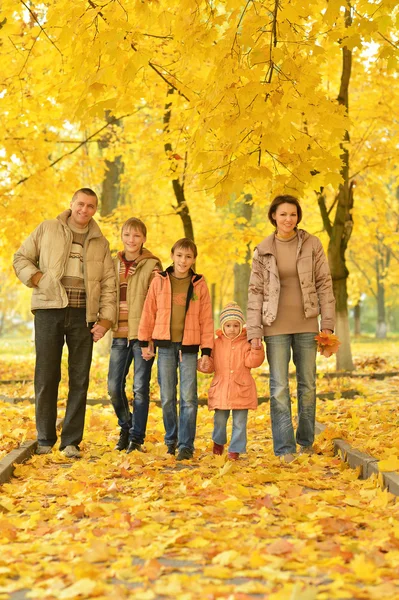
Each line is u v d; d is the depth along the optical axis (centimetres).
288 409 670
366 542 372
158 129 1297
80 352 711
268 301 671
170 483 544
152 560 340
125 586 318
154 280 699
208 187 629
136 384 709
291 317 672
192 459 668
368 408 941
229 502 464
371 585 313
